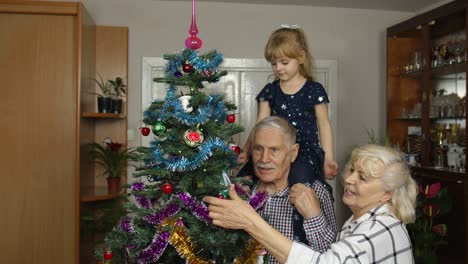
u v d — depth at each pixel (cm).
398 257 122
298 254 116
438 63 328
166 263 127
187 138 120
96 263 330
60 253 293
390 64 374
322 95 196
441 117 325
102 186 361
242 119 386
